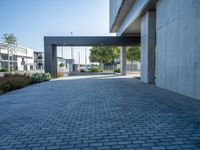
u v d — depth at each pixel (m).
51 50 25.52
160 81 13.50
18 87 14.83
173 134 4.64
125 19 23.81
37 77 19.81
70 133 4.91
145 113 6.54
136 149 3.93
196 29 8.66
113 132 4.88
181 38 10.13
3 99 10.16
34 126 5.54
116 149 3.97
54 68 26.91
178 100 8.63
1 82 13.37
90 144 4.25
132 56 40.88
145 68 17.17
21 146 4.27
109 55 47.81
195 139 4.34
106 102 8.57
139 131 4.89
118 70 40.88
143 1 15.08
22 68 66.94
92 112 6.87
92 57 49.84
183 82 9.98
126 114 6.48
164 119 5.83
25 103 8.92
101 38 25.77
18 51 64.56
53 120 6.05
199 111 6.70
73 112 6.96
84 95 10.66
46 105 8.34
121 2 19.02
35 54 78.88
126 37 26.02
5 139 4.66
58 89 13.87
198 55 8.52
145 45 17.09
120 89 12.80
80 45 26.72
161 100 8.72
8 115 6.81
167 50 12.07
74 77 26.94
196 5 8.65
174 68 11.05
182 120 5.71
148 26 16.12
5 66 58.91
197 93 8.68
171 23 11.41
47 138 4.65
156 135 4.61
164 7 12.52
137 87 13.73
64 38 25.42
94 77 26.06
